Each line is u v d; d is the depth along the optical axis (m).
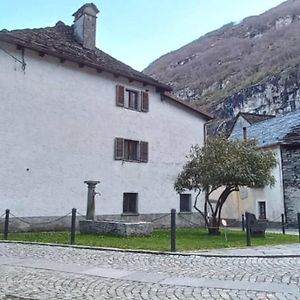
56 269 8.59
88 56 20.98
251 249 11.91
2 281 7.37
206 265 9.13
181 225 23.33
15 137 17.47
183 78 80.44
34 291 6.64
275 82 50.88
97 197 20.03
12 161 17.30
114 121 21.19
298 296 6.23
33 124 18.08
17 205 17.27
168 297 6.25
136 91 22.50
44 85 18.66
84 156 19.72
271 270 8.47
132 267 8.88
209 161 16.86
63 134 19.06
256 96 52.84
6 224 14.30
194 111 25.00
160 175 22.92
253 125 35.44
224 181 16.61
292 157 26.25
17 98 17.72
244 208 29.41
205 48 90.94
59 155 18.81
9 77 17.61
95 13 22.78
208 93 69.75
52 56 18.95
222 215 31.52
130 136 21.81
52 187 18.42
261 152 17.70
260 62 68.12
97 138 20.36
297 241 14.64
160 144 23.16
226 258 10.19
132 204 21.75
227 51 80.56
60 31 22.30
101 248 11.61
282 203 25.75
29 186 17.70
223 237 15.98
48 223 18.09
